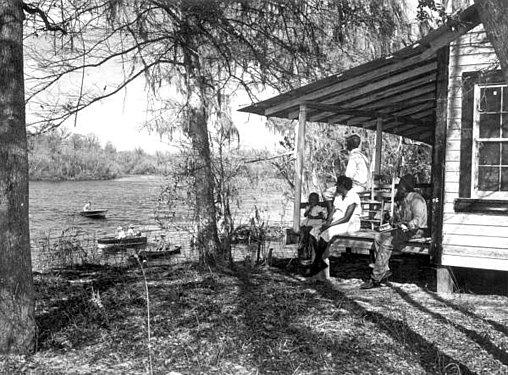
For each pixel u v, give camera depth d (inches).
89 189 2677.2
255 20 364.5
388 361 202.8
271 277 358.6
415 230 325.7
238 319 252.2
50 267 417.7
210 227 386.3
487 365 199.8
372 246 344.2
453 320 257.8
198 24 351.3
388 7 371.9
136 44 348.8
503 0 119.6
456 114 317.7
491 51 307.9
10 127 199.9
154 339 222.7
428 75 368.5
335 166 863.7
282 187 748.0
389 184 406.3
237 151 398.3
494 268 307.7
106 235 812.0
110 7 333.4
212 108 370.6
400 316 261.7
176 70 373.7
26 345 204.1
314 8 364.2
